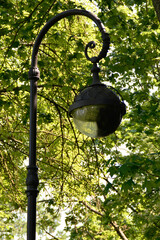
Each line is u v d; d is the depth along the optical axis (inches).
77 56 309.1
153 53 323.9
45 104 412.2
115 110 165.6
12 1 300.4
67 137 446.0
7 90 313.3
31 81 187.8
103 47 174.2
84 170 441.4
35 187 170.6
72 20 332.8
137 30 329.4
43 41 356.2
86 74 359.6
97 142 434.6
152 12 331.6
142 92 366.6
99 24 177.8
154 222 422.9
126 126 393.4
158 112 370.3
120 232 635.5
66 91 339.0
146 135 368.8
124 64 319.9
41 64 320.5
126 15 315.6
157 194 393.1
